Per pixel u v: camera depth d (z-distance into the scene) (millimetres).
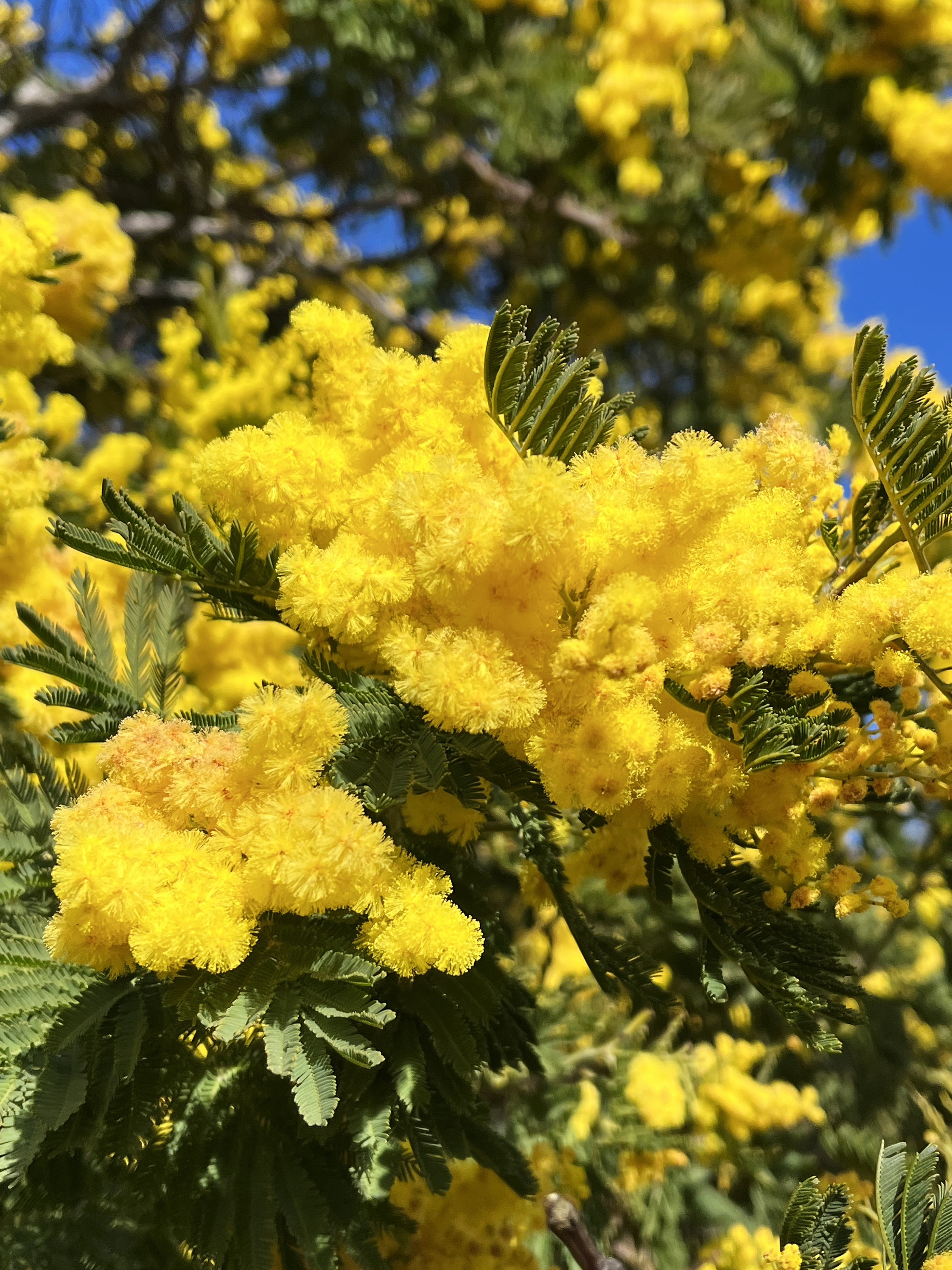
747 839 127
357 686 119
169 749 109
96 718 125
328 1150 126
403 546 115
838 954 125
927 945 323
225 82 492
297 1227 120
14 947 115
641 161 498
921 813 215
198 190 545
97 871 100
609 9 476
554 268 592
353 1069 119
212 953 101
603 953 130
